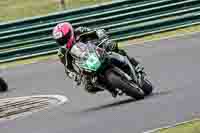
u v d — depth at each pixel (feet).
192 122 94.32
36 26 204.23
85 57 115.65
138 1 206.18
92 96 131.54
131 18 204.74
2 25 203.82
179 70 144.25
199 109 102.01
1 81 154.51
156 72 146.30
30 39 203.82
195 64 148.66
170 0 205.67
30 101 138.51
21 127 112.78
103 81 116.57
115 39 203.31
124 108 112.06
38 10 245.24
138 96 116.67
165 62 157.07
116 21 204.95
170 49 174.50
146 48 183.73
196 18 204.03
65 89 145.38
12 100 142.82
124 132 94.94
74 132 101.09
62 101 132.26
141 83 118.32
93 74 115.85
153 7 205.46
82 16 205.98
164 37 195.11
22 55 201.26
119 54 117.60
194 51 165.78
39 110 126.62
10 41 203.62
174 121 96.73
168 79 135.85
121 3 205.98
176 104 107.96
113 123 102.01
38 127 110.11
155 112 104.37
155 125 96.02
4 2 263.90
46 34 204.33
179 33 197.16
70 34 116.37
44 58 197.36
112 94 117.50
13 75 177.58
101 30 116.67
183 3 205.98
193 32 195.11
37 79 164.96
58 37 116.47
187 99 110.83
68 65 119.03
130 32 203.31
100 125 102.47
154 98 116.16
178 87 124.77
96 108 117.91
